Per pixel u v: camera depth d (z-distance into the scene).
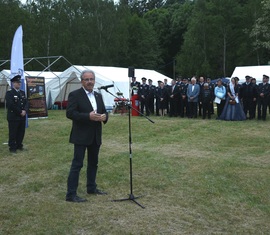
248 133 11.32
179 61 46.91
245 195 5.62
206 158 8.02
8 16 34.38
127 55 51.59
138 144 9.85
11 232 4.31
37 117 16.64
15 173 7.05
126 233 4.27
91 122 5.29
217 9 45.09
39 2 41.19
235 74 26.58
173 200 5.42
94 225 4.50
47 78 22.47
